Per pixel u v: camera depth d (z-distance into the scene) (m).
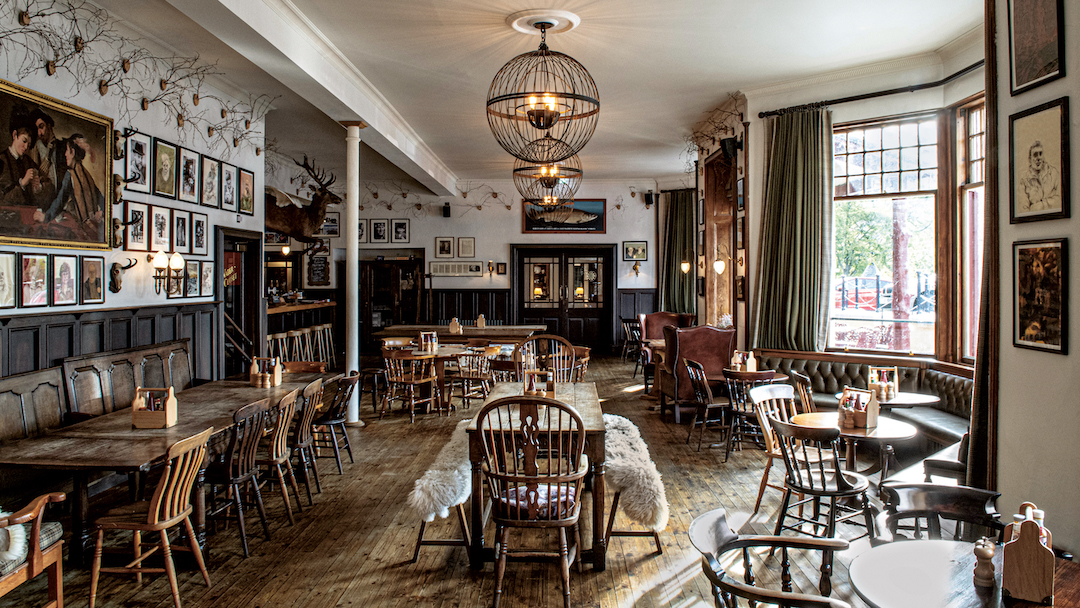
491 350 8.27
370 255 14.75
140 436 3.60
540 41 5.76
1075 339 2.78
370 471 5.53
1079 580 2.11
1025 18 3.06
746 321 7.52
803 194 6.95
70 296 4.79
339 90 6.32
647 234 14.10
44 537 2.88
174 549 3.31
